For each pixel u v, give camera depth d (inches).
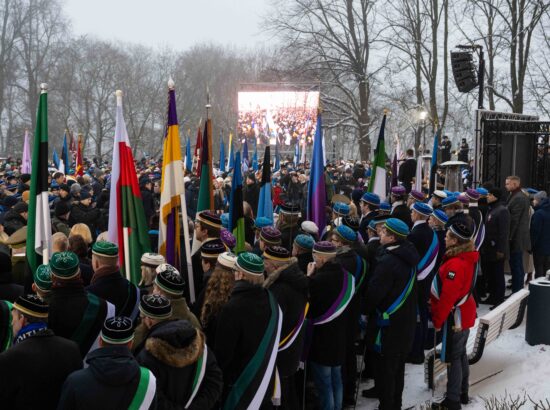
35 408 128.6
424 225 277.0
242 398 165.5
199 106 2267.5
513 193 396.2
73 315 154.9
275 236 208.8
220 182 560.4
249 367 166.4
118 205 222.2
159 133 2217.0
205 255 198.7
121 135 221.0
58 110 2158.0
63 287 157.2
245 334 165.9
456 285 229.8
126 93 2126.0
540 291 304.0
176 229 225.6
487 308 378.3
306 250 236.7
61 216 331.9
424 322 293.1
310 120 1422.2
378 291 221.3
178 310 155.1
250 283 169.8
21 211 341.7
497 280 379.2
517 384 258.5
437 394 257.8
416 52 1168.8
